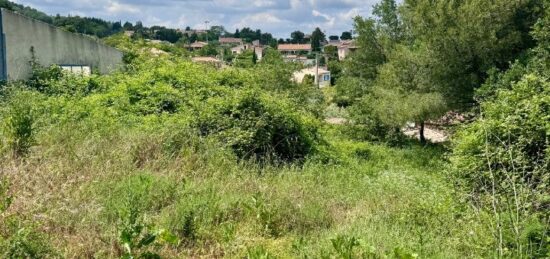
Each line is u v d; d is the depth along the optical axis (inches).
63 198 243.4
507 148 295.7
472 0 772.0
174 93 555.2
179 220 236.7
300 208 291.9
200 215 248.8
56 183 266.8
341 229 264.2
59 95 586.2
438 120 909.8
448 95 810.2
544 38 658.2
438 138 1127.0
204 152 401.1
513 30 774.5
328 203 327.3
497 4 760.3
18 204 218.2
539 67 609.9
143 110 525.0
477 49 773.3
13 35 668.1
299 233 264.7
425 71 835.4
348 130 944.3
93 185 270.5
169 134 411.5
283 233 261.0
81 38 840.9
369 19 1167.6
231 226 241.0
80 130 403.2
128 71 837.8
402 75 862.5
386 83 908.6
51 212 222.4
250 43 5012.3
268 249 228.4
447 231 270.4
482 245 233.0
